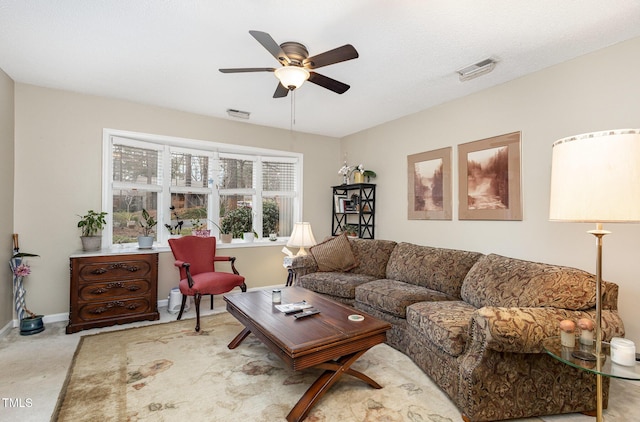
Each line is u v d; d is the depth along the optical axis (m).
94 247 3.46
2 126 3.00
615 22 2.17
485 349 1.75
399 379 2.27
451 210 3.66
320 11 2.06
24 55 2.70
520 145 3.02
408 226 4.22
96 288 3.20
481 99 3.38
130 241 3.97
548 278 2.10
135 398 1.98
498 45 2.48
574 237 2.66
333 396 2.04
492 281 2.46
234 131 4.57
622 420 1.83
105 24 2.23
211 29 2.29
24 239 3.30
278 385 2.16
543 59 2.70
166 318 3.54
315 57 2.09
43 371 2.32
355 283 3.40
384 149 4.62
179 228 4.32
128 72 3.02
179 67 2.91
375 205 4.75
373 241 4.08
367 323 2.12
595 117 2.54
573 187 1.36
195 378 2.24
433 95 3.54
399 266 3.51
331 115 4.30
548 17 2.12
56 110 3.45
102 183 3.69
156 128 4.00
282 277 4.97
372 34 2.33
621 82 2.41
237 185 4.79
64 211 3.49
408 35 2.34
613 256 2.45
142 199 4.07
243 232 4.79
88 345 2.78
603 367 1.40
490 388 1.77
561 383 1.85
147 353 2.63
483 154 3.34
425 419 1.82
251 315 2.26
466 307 2.46
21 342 2.84
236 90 3.46
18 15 2.13
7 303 3.12
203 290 3.25
